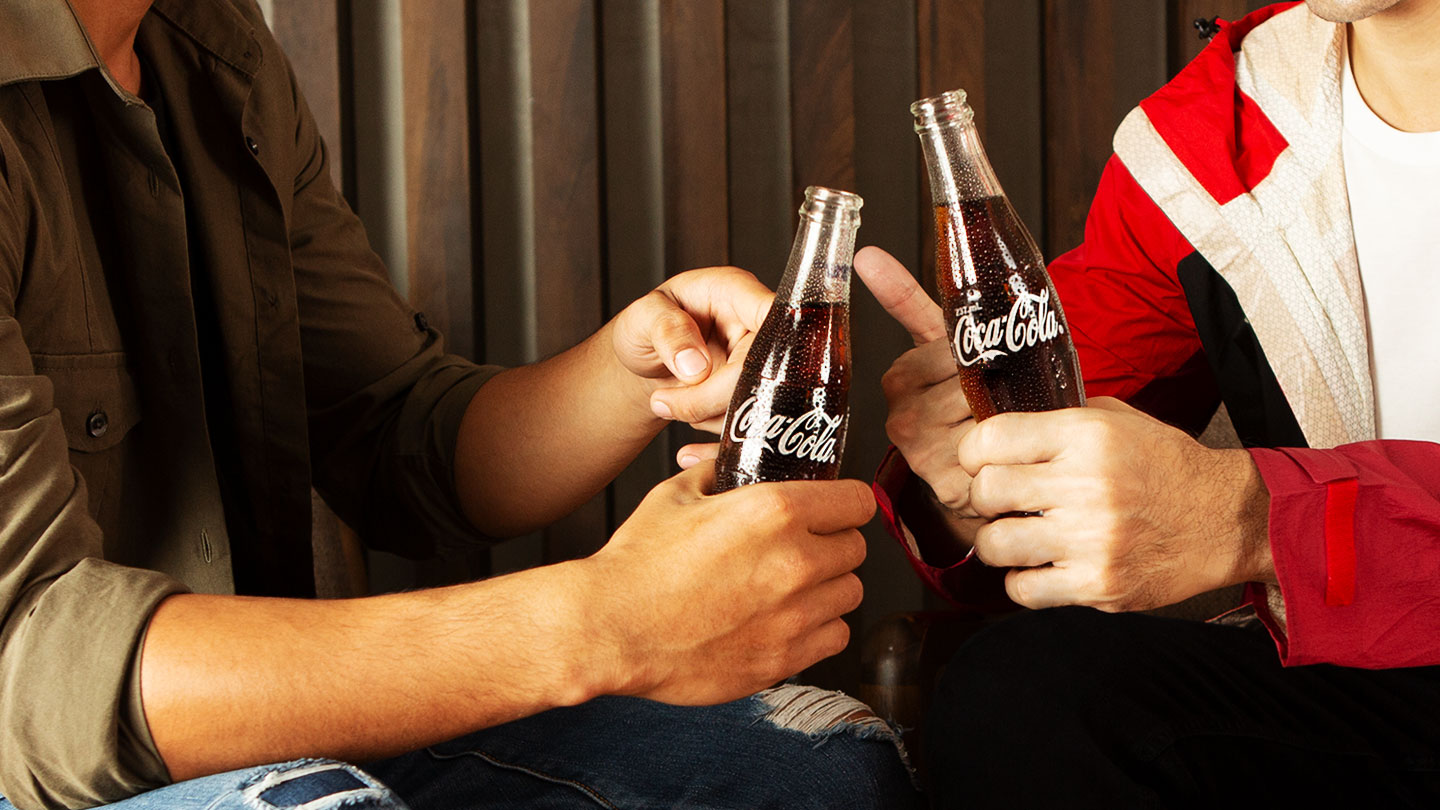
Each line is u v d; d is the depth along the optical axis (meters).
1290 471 0.82
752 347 0.83
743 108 1.93
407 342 1.30
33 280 0.83
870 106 1.97
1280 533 0.81
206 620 0.65
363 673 0.64
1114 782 0.79
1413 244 1.16
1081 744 0.82
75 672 0.62
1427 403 1.17
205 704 0.62
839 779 0.89
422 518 1.22
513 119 1.88
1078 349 1.35
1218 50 1.30
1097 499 0.79
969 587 0.98
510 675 0.65
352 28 1.84
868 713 0.99
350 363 1.26
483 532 1.22
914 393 0.95
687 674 0.69
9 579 0.64
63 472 0.69
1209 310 1.25
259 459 1.10
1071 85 2.01
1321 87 1.19
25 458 0.66
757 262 1.95
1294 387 1.21
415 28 1.81
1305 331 1.19
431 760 0.95
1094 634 0.94
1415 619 0.82
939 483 0.94
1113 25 2.01
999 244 0.82
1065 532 0.80
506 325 1.91
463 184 1.83
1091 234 1.36
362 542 1.64
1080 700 0.86
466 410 1.20
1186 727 0.84
